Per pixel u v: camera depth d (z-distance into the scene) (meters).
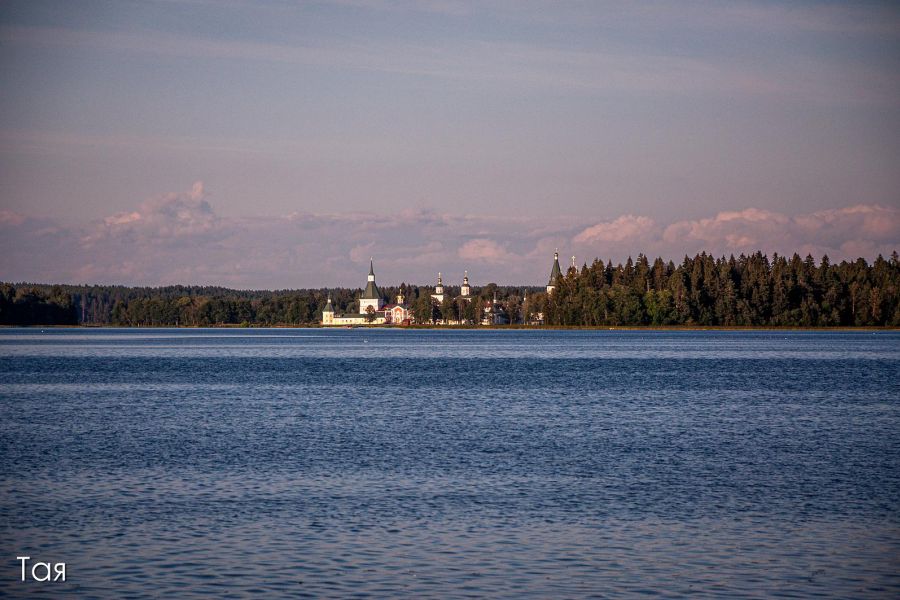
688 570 78.88
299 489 108.56
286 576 77.25
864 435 156.00
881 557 82.19
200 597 72.94
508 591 74.06
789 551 83.75
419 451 137.12
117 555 82.44
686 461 128.38
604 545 85.56
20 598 72.88
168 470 120.94
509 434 156.75
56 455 133.50
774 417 183.50
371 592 73.81
